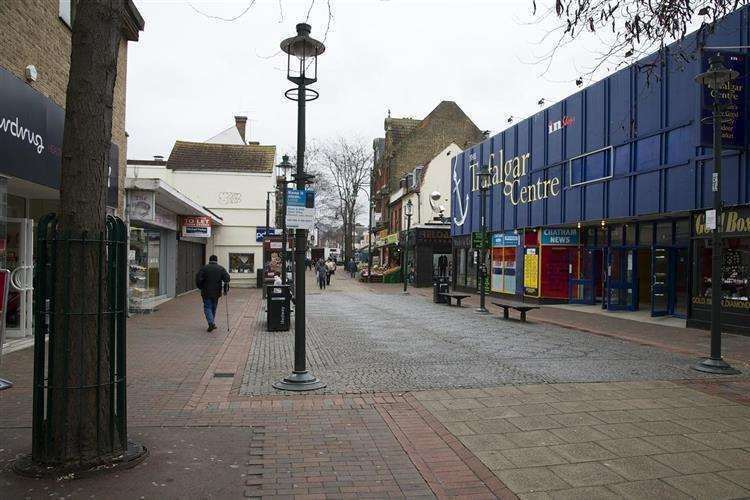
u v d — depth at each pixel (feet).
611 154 55.98
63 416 13.94
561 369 28.94
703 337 41.19
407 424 19.02
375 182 188.65
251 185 110.93
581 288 70.54
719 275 28.91
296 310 24.68
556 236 70.54
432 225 118.62
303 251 24.66
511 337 41.50
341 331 44.34
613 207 56.03
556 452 16.42
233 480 13.88
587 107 60.34
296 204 24.27
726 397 23.12
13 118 28.12
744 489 13.87
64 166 14.06
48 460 13.96
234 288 108.06
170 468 14.44
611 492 13.65
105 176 14.49
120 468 14.16
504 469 15.07
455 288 102.17
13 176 28.53
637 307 61.57
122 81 46.91
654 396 23.20
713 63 29.01
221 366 28.53
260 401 21.71
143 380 24.70
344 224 205.26
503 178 80.89
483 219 62.28
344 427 18.58
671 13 19.60
